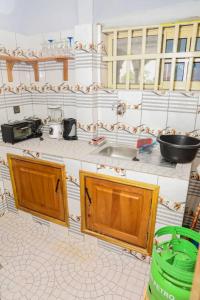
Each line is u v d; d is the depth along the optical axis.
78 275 1.72
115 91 2.13
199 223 2.00
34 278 1.68
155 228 1.67
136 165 1.68
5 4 1.91
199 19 1.70
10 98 2.38
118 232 1.83
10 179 2.28
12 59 2.19
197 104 1.81
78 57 2.07
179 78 1.94
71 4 1.92
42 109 2.62
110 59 2.10
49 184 2.03
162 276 1.11
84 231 1.99
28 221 2.36
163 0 1.75
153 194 1.57
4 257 1.88
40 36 2.33
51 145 2.16
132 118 2.14
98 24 2.00
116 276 1.71
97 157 1.84
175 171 1.57
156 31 1.90
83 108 2.22
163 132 2.03
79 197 1.91
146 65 2.02
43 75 2.47
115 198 1.73
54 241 2.07
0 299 1.52
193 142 1.75
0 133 2.31
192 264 1.10
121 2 1.83
